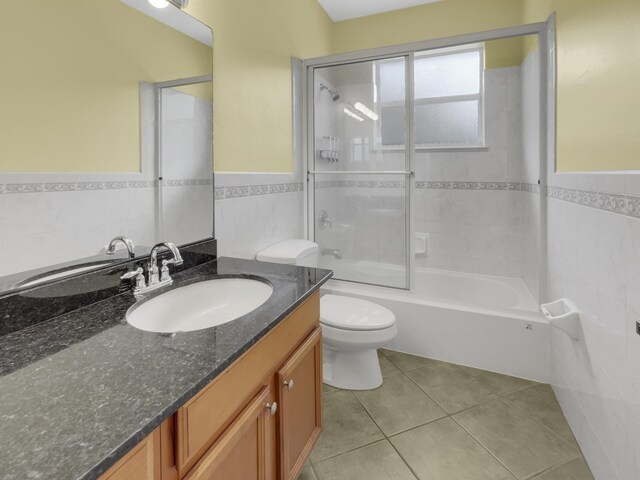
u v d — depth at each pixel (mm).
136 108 1331
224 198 1883
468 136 3164
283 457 1140
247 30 2053
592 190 1348
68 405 623
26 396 649
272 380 1101
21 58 967
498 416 1814
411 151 2551
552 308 1709
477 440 1655
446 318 2316
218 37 1812
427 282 3271
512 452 1579
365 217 2762
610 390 1214
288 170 2523
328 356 2156
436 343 2352
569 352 1692
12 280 950
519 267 3021
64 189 1084
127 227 1300
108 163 1223
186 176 1598
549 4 1988
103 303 1135
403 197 2621
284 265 1615
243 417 917
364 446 1626
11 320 924
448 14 2998
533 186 2479
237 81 1973
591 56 1385
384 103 2639
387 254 2701
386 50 2473
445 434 1696
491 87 2990
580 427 1561
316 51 2959
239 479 919
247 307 1360
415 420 1794
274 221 2359
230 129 1928
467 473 1475
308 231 2750
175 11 1517
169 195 1501
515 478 1446
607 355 1231
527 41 2617
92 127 1166
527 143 2666
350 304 2143
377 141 2705
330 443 1646
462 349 2285
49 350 827
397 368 2268
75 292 1078
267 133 2277
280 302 1140
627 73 1089
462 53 3121
